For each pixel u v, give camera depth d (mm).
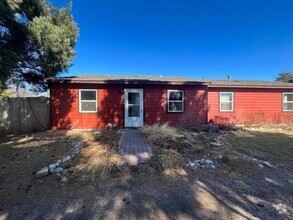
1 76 8430
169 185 3814
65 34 11438
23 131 10555
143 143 6664
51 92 10492
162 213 2910
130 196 3396
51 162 5012
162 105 11227
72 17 12867
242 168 4734
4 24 8211
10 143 7477
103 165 4363
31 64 11562
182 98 11445
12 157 5578
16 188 3701
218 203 3197
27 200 3275
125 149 5801
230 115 13344
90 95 10766
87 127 10727
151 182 3928
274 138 8469
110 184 3832
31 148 6531
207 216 2838
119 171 4340
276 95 13781
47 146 6746
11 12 7793
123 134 8641
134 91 11008
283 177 4312
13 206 3094
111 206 3090
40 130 10672
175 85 11320
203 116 11625
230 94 13391
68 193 3506
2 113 10594
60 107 10547
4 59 8141
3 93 14117
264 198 3381
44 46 10273
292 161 5414
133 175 4207
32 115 10969
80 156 5145
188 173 4367
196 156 5375
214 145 6641
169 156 4781
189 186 3783
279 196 3461
